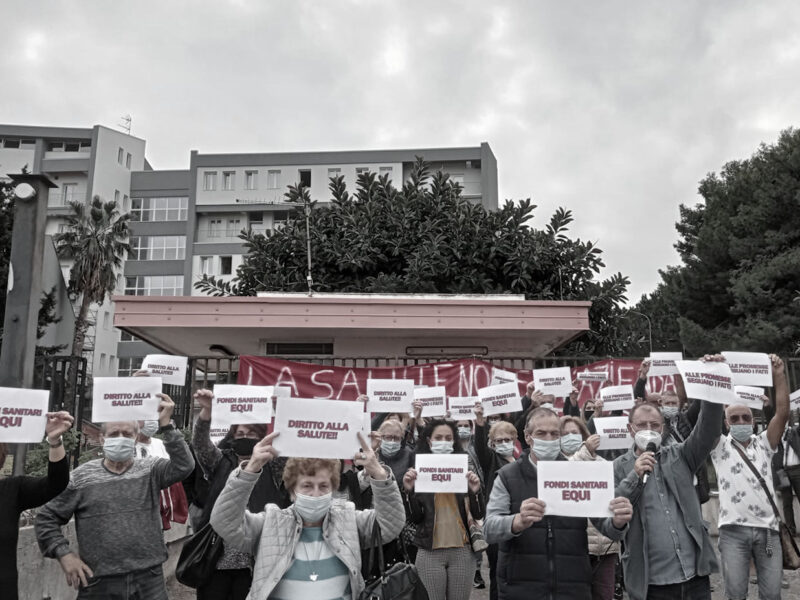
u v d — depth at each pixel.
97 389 4.30
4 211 29.06
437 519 5.39
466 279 18.78
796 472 7.46
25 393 3.84
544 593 4.12
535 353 14.09
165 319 11.06
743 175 26.98
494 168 64.12
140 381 4.36
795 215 23.44
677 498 4.43
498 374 8.91
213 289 20.91
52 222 64.31
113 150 65.69
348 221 19.84
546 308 11.47
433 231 19.48
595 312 19.20
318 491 3.49
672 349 37.31
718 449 5.75
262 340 12.62
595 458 5.08
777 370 5.88
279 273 19.84
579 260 19.09
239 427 5.29
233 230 63.59
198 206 63.28
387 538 3.61
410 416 7.44
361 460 3.53
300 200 20.69
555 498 3.71
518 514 3.80
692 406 5.67
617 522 3.64
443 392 7.52
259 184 63.16
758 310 23.66
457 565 5.38
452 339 12.73
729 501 5.59
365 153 62.12
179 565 4.48
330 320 11.21
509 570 4.23
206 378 9.88
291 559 3.45
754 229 24.59
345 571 3.49
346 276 19.81
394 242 19.47
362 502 5.35
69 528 6.09
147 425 5.00
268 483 5.01
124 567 4.22
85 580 4.18
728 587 5.54
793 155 23.30
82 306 42.34
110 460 4.42
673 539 4.35
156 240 65.25
